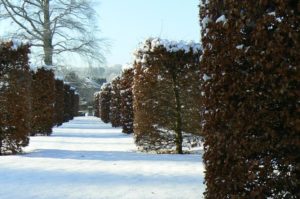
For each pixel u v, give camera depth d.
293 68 4.43
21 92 13.46
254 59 4.60
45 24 37.56
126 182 8.30
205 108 5.16
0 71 13.36
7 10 36.84
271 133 4.49
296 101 4.43
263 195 4.50
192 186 7.86
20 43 13.62
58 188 7.71
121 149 15.01
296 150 4.46
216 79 4.98
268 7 4.65
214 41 5.04
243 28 4.73
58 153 13.42
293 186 4.45
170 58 13.59
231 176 4.71
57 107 30.12
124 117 23.30
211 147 4.98
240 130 4.65
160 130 13.88
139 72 14.16
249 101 4.63
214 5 5.23
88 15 38.91
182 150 14.26
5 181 8.41
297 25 4.45
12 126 13.17
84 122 41.19
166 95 13.81
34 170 9.80
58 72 39.91
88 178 8.76
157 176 8.96
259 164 4.54
